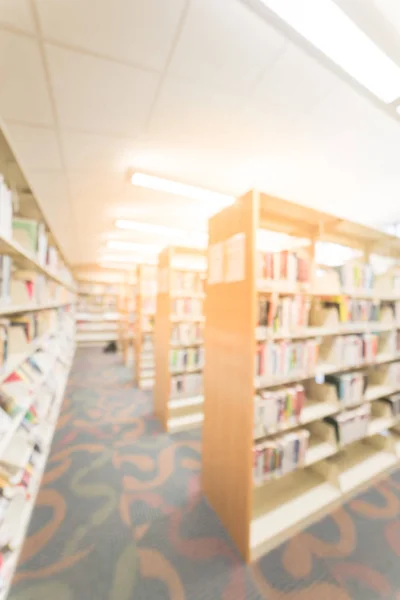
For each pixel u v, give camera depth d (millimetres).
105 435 2791
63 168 2451
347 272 1969
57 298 3330
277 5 1109
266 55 1357
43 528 1614
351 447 2447
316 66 1425
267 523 1600
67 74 1438
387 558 1483
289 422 1631
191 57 1358
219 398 1731
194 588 1298
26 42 1260
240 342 1495
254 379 1404
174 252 3137
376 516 1775
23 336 1733
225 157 2328
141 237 5078
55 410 2934
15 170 1516
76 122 1828
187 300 3102
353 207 3584
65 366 4410
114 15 1153
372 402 2518
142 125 1882
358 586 1330
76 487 1991
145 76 1466
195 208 3508
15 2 1088
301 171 2596
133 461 2338
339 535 1620
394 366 2432
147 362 4562
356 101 1685
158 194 3055
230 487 1591
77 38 1247
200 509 1798
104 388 4340
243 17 1174
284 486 1924
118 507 1802
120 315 7629
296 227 1991
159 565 1406
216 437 1769
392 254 2936
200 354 3109
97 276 9148
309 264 1831
